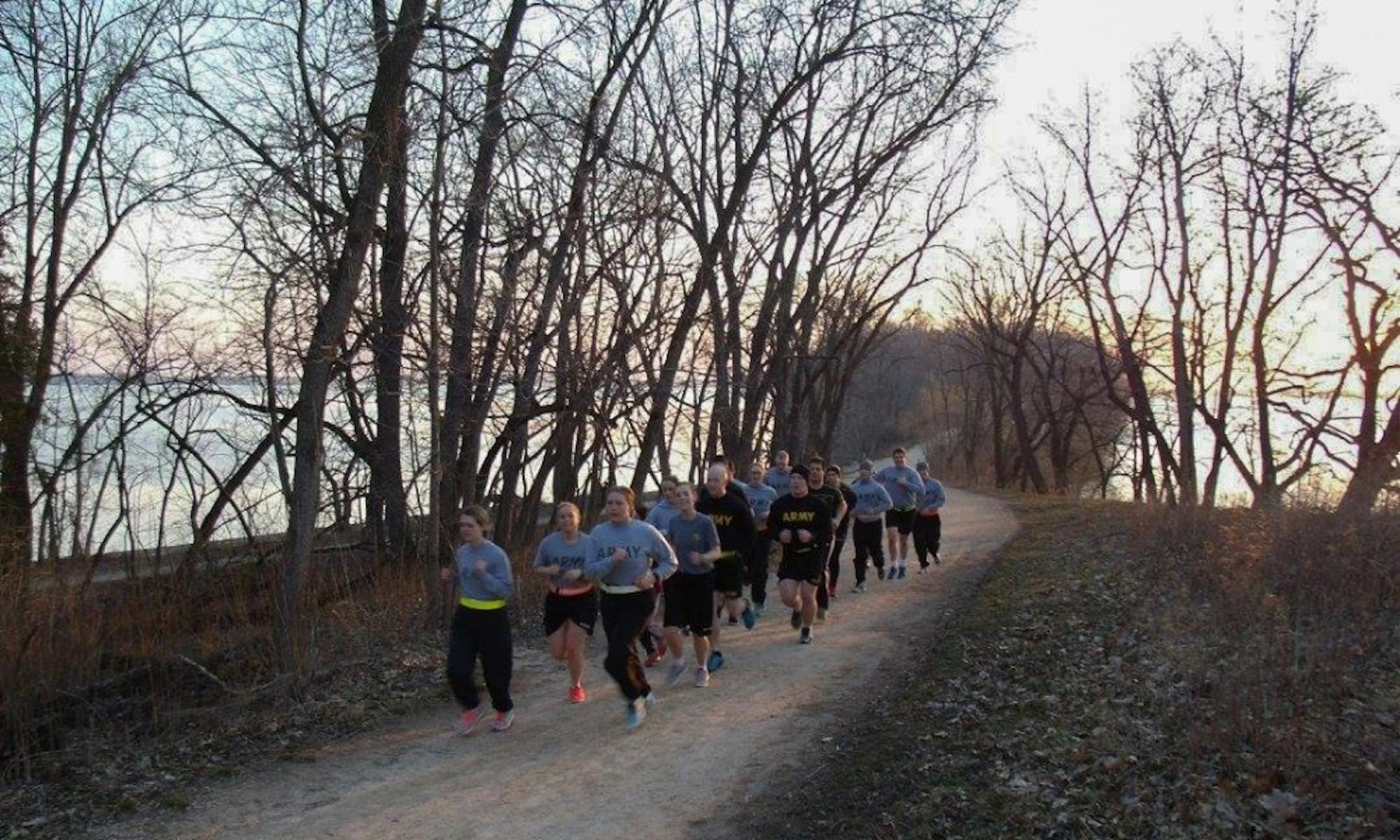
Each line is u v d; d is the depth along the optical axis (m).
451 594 10.88
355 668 9.43
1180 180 27.92
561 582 8.21
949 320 48.41
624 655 7.74
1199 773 5.39
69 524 13.40
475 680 8.90
